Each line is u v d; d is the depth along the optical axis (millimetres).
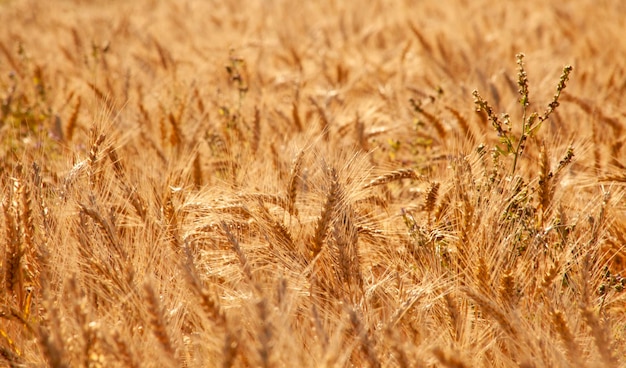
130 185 2115
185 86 2816
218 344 1823
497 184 2094
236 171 2311
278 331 1822
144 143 2486
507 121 2115
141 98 2709
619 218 2105
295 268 2002
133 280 1913
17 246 1941
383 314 1944
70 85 3051
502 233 2016
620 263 2117
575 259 1996
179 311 1937
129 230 2080
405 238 2080
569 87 2984
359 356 1876
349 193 2064
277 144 2434
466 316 1945
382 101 2762
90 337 1804
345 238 1980
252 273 1928
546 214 2088
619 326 1954
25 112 2701
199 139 2484
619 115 2500
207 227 2055
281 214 2086
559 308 1927
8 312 1899
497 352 1903
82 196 2031
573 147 2168
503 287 1929
